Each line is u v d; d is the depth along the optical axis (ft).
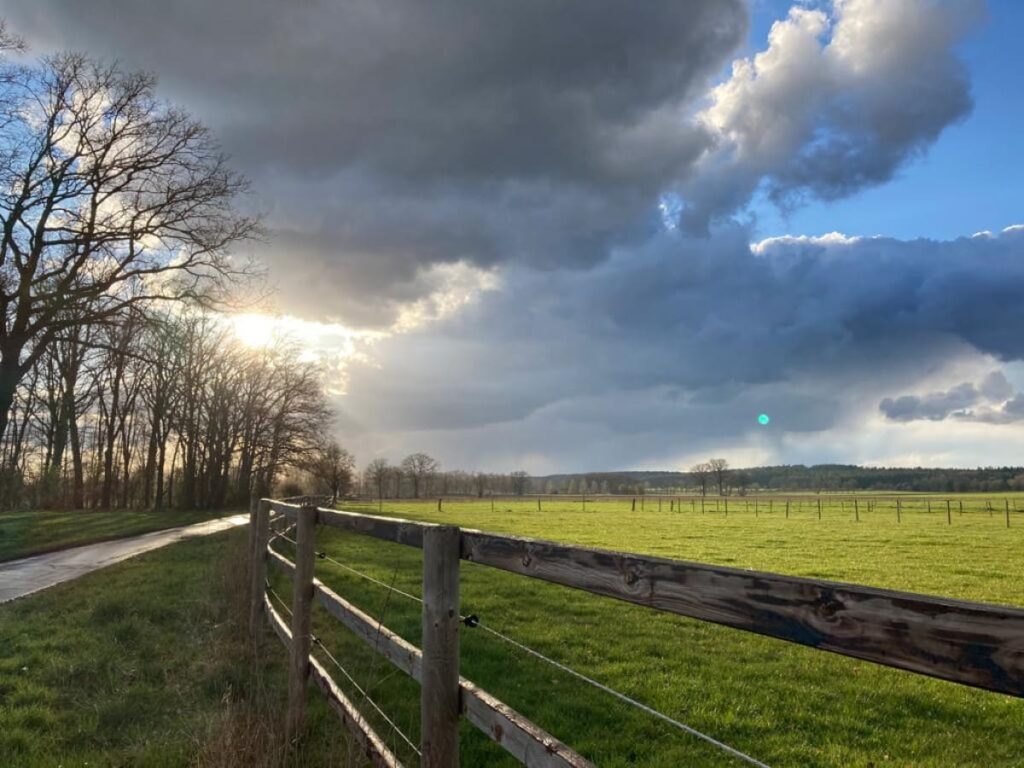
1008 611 4.08
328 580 43.11
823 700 23.00
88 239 77.87
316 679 17.15
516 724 8.04
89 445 170.40
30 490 141.38
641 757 17.58
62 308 76.48
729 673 25.80
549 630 31.71
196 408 166.91
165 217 81.30
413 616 32.37
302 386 179.22
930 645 4.45
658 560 6.62
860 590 4.90
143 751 16.37
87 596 37.52
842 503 243.19
